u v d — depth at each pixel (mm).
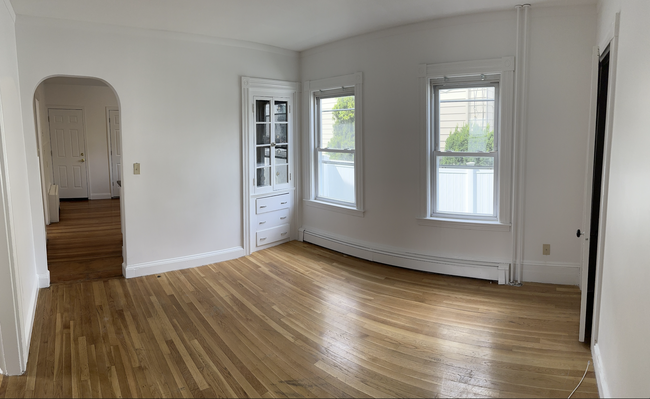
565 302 3838
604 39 3168
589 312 3625
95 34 4305
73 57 4219
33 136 4145
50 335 3355
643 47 2000
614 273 2375
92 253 5555
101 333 3389
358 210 5266
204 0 3680
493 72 4219
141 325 3531
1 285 2732
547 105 4109
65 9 3859
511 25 4113
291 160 5949
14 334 2773
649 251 1740
